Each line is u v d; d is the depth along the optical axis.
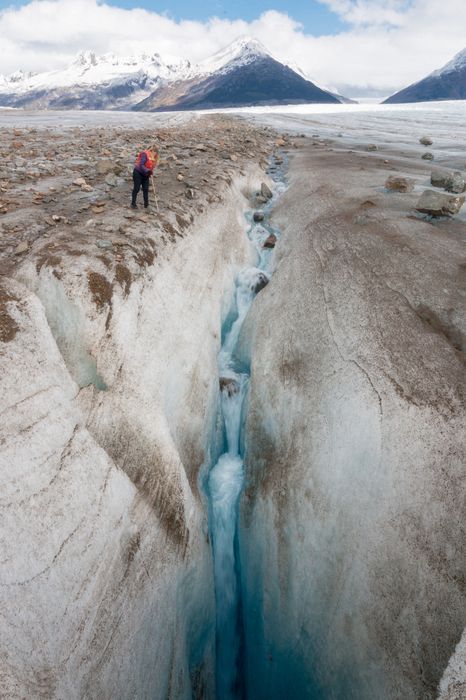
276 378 12.75
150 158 15.23
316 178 26.03
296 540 9.98
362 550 8.48
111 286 10.40
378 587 8.02
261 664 10.62
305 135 51.75
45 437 7.12
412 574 7.70
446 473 8.16
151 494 9.18
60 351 9.52
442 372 9.56
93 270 10.41
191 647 10.27
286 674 9.78
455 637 6.89
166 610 8.68
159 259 13.15
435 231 16.11
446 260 13.62
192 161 27.39
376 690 7.57
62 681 5.80
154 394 10.51
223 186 22.28
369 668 7.79
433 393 9.13
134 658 7.42
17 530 6.10
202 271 15.77
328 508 9.43
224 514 12.52
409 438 8.68
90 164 24.50
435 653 6.98
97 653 6.62
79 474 7.38
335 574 8.92
